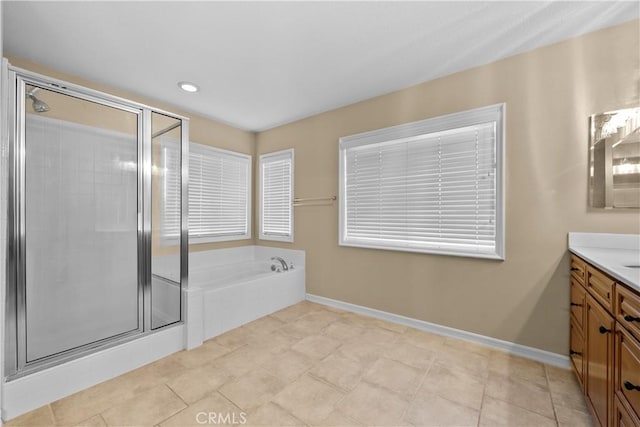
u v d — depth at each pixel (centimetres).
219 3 159
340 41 197
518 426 142
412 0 158
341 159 315
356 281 306
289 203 373
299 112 334
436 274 252
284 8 164
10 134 157
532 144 206
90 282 191
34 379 154
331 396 166
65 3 157
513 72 214
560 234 197
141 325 212
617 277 110
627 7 163
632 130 174
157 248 223
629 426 100
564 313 197
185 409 154
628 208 177
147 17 170
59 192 178
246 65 228
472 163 236
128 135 210
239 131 393
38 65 224
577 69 191
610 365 119
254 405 158
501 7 163
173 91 276
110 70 235
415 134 262
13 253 158
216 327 248
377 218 292
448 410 154
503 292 220
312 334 251
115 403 158
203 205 351
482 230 231
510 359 207
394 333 252
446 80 245
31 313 166
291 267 353
